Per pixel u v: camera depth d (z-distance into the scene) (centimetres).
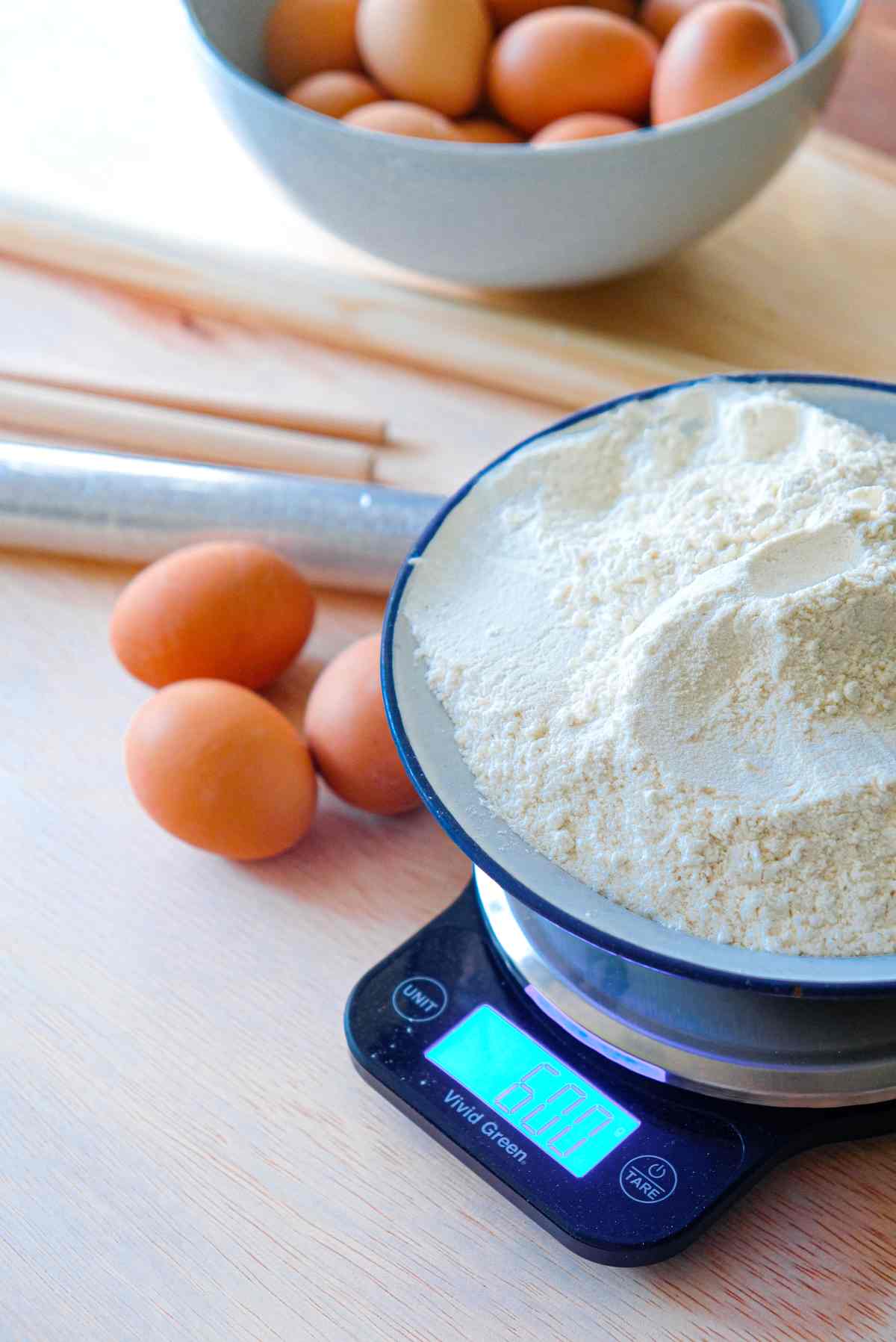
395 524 67
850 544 55
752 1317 53
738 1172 54
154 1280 54
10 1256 55
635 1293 53
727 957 51
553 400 75
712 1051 55
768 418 60
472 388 76
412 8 74
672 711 55
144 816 63
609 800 54
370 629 68
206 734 59
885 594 54
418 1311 53
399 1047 57
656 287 77
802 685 54
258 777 59
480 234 71
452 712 56
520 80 75
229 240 80
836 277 78
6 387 74
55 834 63
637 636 56
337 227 74
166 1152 56
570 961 57
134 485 69
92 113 87
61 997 59
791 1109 55
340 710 60
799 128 71
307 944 60
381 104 74
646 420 61
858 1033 55
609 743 55
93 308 79
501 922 58
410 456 73
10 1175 56
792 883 53
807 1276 54
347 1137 56
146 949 60
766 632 54
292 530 68
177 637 63
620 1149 55
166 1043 58
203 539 68
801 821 53
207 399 74
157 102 87
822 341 75
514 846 54
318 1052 58
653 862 54
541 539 59
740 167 71
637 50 74
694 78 72
